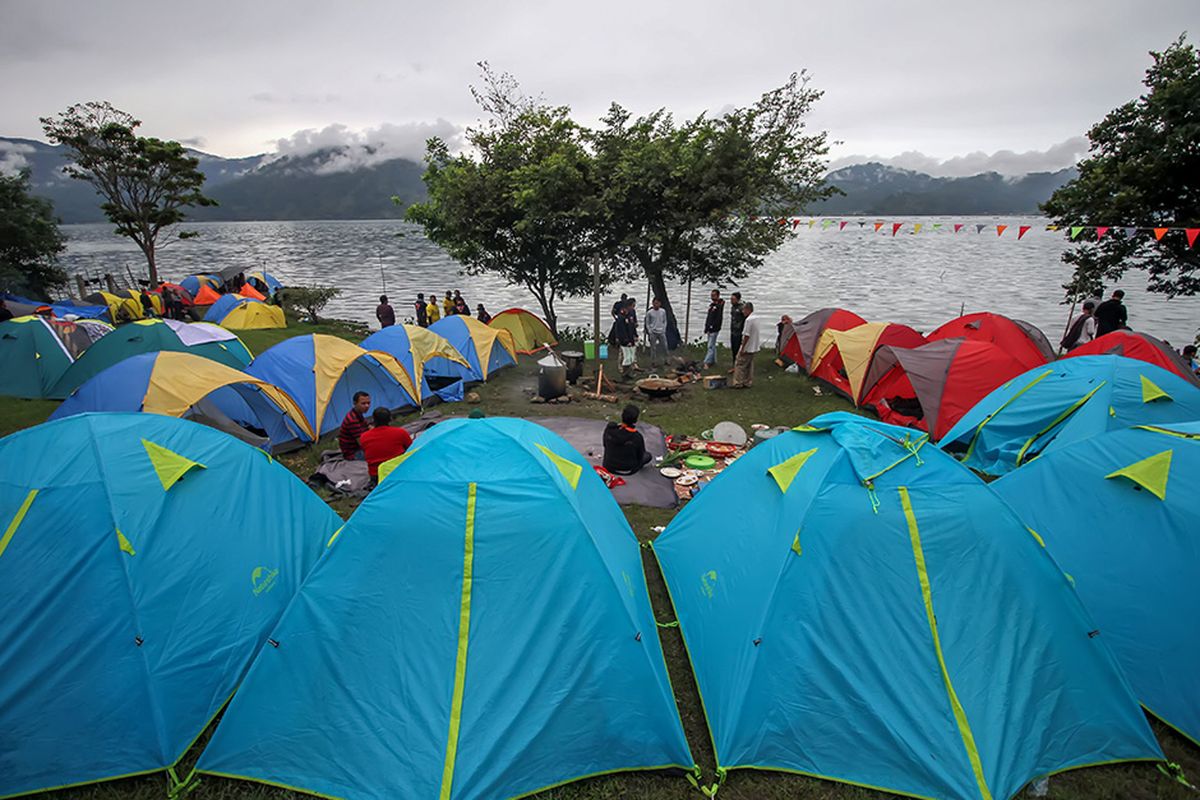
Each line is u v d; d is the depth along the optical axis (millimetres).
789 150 17719
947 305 36812
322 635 4547
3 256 32094
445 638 4457
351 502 8594
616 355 19094
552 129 18391
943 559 4707
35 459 5074
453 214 18641
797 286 46594
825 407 13164
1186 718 4734
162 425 5891
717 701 4754
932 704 4332
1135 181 15672
